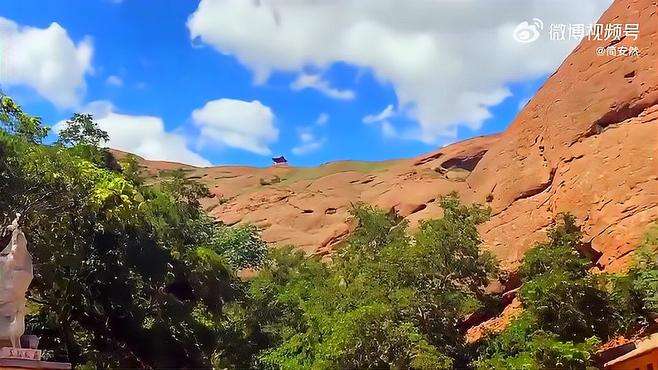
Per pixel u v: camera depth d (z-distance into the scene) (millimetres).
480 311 40062
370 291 31188
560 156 46875
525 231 44812
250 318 40375
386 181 86125
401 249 33000
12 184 28547
